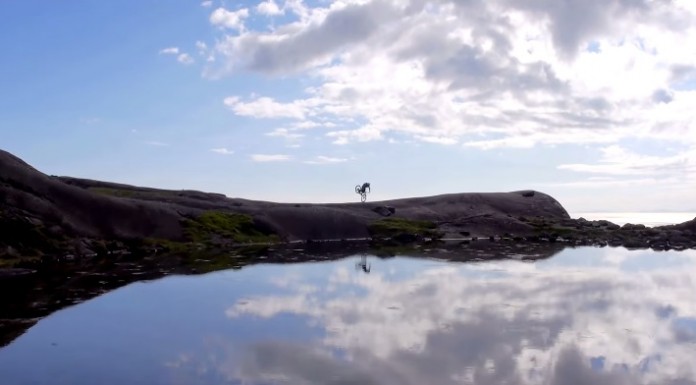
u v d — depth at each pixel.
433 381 18.58
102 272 44.47
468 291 34.16
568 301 30.89
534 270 43.59
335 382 18.52
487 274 41.44
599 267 45.59
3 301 32.50
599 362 20.47
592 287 35.41
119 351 22.38
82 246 55.91
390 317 27.34
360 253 58.41
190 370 19.94
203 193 88.19
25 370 20.22
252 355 21.50
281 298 32.69
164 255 56.97
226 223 72.12
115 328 26.06
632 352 21.59
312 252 59.91
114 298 33.28
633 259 51.81
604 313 27.94
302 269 45.66
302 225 76.94
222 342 23.39
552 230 78.88
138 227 63.56
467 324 25.80
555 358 20.89
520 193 103.50
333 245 68.75
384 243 71.12
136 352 22.20
